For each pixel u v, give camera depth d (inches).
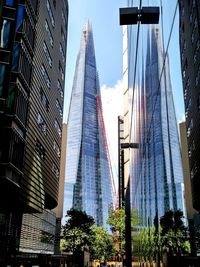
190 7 530.6
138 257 1048.8
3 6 1048.2
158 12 580.7
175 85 439.5
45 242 2012.8
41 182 1348.4
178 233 397.4
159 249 532.1
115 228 2827.3
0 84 970.1
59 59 1761.8
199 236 365.7
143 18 601.9
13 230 1320.1
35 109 1226.6
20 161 1034.7
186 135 468.1
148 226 717.9
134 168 1227.2
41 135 1332.4
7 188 1013.8
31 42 1167.0
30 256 1480.1
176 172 416.2
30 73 1149.7
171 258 430.6
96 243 3659.0
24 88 1090.1
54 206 1811.0
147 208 743.1
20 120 1022.4
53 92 1582.2
